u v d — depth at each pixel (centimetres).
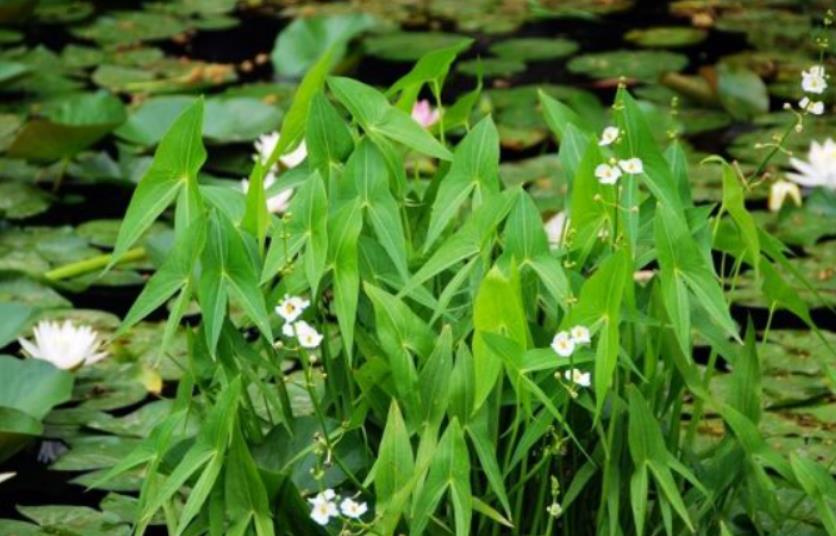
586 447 380
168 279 369
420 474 360
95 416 453
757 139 600
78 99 591
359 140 379
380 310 367
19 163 589
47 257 521
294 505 373
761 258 384
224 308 367
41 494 433
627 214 370
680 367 378
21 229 536
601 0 830
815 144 538
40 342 463
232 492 368
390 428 364
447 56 385
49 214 548
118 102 593
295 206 372
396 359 367
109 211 552
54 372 449
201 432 368
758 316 490
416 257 383
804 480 372
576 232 374
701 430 438
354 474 378
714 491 381
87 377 468
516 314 362
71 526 417
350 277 368
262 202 371
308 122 380
